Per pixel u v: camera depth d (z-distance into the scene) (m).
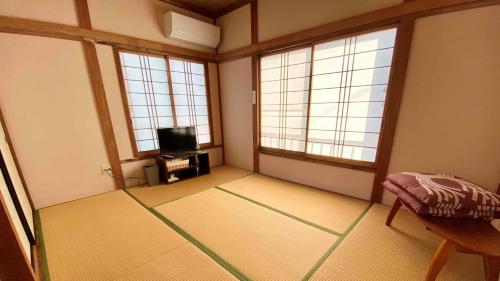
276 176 3.29
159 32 3.01
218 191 2.75
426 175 1.65
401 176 1.69
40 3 2.13
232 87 3.63
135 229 1.90
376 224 1.93
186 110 3.50
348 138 2.54
